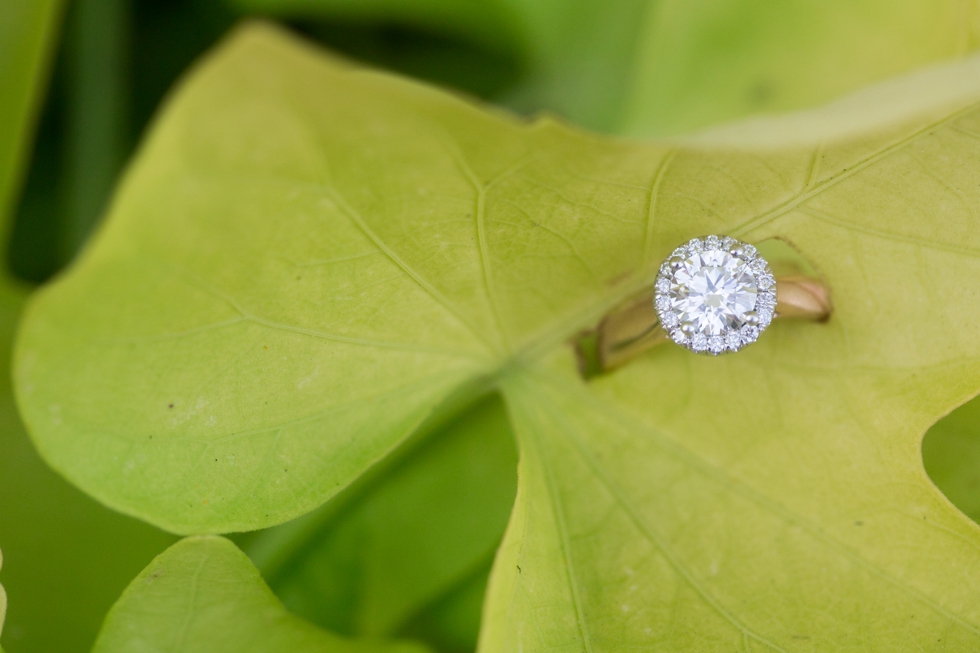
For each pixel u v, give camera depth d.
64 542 0.20
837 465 0.19
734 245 0.18
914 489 0.18
